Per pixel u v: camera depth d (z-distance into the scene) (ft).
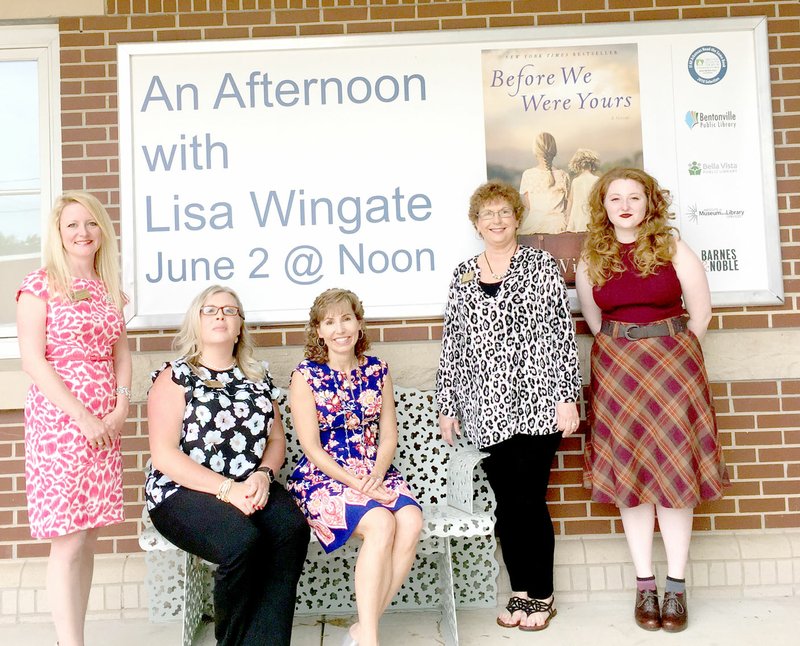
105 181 12.23
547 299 10.59
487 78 12.32
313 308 10.27
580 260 11.14
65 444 8.91
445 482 11.57
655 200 10.53
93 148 12.25
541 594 10.68
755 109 12.39
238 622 8.82
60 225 9.26
